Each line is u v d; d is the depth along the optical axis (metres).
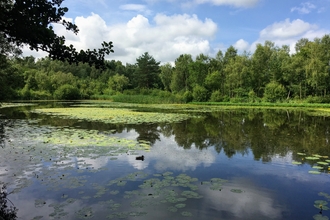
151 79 66.81
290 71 42.66
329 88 42.00
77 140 10.24
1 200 4.76
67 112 22.19
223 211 4.48
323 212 4.50
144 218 4.19
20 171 6.45
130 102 45.59
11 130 12.62
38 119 17.30
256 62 47.56
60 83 59.22
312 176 6.38
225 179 6.10
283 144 10.17
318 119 19.30
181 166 7.08
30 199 4.89
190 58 60.56
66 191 5.25
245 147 9.55
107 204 4.68
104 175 6.22
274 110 29.30
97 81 72.69
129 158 7.78
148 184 5.61
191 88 57.06
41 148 8.84
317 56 38.81
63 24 3.95
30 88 54.19
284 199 5.04
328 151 8.98
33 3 3.62
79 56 4.16
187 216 4.27
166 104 41.56
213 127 14.68
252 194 5.25
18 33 3.70
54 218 4.18
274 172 6.67
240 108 32.94
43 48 4.01
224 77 53.16
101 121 16.33
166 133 12.52
